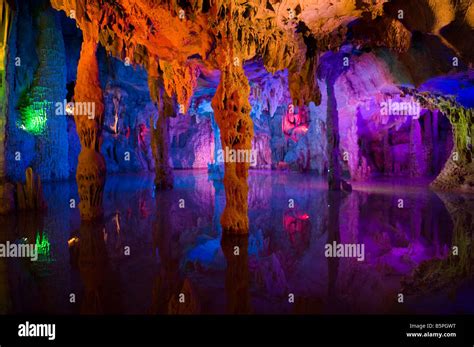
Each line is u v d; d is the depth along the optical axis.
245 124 7.08
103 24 7.54
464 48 8.09
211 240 6.94
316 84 9.22
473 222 8.04
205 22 7.00
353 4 6.81
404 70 11.10
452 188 13.45
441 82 10.86
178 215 9.54
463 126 12.91
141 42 8.52
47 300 4.09
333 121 13.89
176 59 9.30
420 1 7.03
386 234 7.20
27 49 17.30
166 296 4.19
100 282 4.68
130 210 10.27
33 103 17.69
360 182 17.02
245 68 11.95
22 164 11.96
